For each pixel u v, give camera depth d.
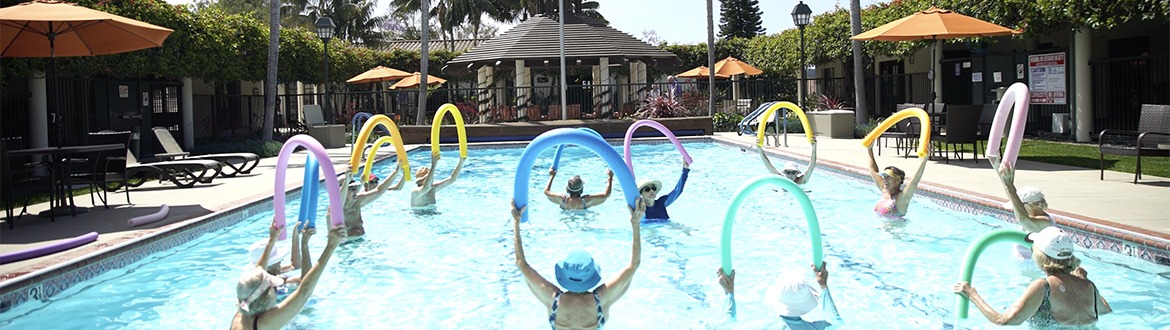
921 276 6.77
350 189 8.62
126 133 10.80
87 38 11.28
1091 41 16.75
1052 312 4.89
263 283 4.48
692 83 28.80
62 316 6.06
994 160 7.30
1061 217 7.91
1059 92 17.98
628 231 8.90
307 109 22.91
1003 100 7.20
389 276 7.16
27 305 6.32
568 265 4.56
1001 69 20.42
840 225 8.99
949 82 23.55
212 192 11.85
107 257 7.34
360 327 5.77
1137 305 5.76
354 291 6.69
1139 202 8.72
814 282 6.57
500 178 14.47
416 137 23.20
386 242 8.55
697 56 40.69
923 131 9.02
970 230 8.55
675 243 8.25
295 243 6.42
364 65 36.38
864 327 5.46
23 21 10.12
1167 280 6.41
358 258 7.84
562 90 26.22
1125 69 20.00
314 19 57.91
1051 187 10.08
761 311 5.88
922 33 14.58
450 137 23.25
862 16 24.70
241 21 23.86
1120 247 7.15
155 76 20.23
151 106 20.59
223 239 9.00
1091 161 12.91
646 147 21.33
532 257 7.80
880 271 6.96
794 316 5.62
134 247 7.77
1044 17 16.11
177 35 19.52
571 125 23.75
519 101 27.03
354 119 21.38
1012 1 16.59
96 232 8.19
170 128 22.25
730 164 16.31
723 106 28.58
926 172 12.16
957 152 14.59
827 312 5.66
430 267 7.47
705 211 10.14
